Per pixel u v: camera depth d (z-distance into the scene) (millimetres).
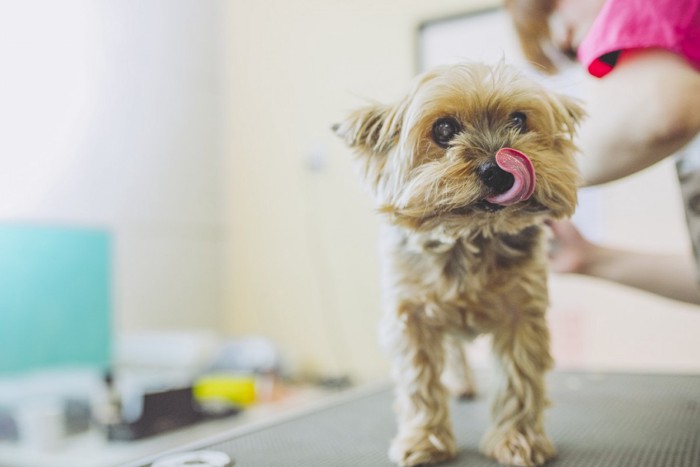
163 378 1378
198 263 1841
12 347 1108
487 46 1412
